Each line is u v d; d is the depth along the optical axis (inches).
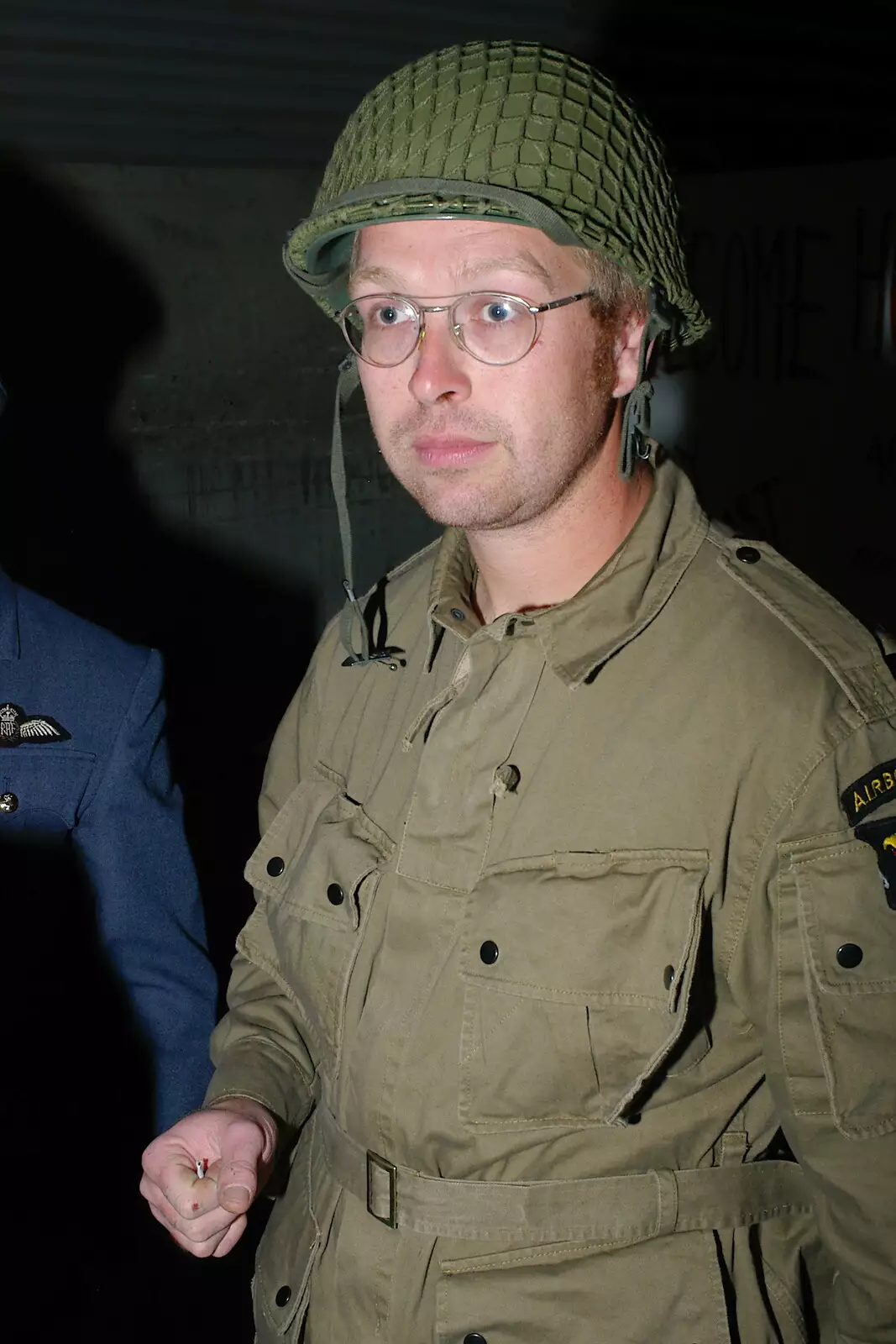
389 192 49.9
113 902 72.7
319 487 210.4
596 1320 50.9
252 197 197.2
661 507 56.1
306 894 59.0
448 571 59.9
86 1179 75.4
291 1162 63.2
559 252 50.8
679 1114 52.5
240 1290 115.3
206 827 193.9
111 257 189.5
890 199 200.4
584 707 53.6
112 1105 76.1
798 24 189.2
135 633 200.1
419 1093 53.6
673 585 54.4
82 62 167.6
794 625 52.6
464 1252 52.7
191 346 197.3
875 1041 49.2
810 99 201.3
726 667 52.1
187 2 164.1
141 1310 111.0
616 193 51.5
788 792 50.2
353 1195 56.2
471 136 50.5
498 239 50.1
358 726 62.4
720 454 216.1
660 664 53.1
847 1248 51.1
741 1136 53.6
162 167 190.1
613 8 182.2
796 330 209.9
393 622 63.7
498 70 51.6
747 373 213.0
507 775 53.7
